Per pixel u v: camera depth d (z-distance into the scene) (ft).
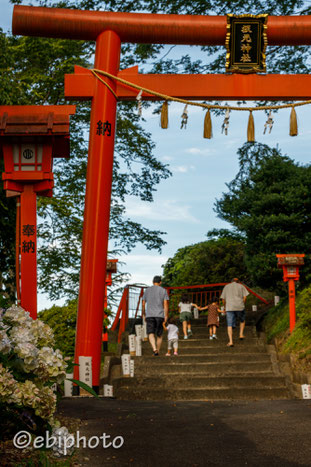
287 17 33.91
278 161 52.75
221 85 33.65
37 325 12.03
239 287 42.75
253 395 31.35
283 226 49.47
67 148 29.76
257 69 33.71
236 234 72.95
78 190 56.90
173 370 36.81
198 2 44.21
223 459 13.74
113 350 46.19
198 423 19.19
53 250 55.01
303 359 35.06
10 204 33.37
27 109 28.91
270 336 44.55
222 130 32.55
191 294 67.10
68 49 53.67
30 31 32.81
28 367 11.32
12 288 35.81
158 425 18.79
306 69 47.91
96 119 32.27
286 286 50.16
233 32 33.50
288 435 16.43
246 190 54.19
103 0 44.57
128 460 13.66
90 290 30.60
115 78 32.53
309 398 27.48
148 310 39.11
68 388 27.73
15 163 28.25
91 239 31.14
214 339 43.50
